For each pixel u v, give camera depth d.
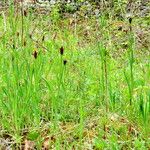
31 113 2.12
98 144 1.91
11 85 2.11
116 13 3.82
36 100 2.12
